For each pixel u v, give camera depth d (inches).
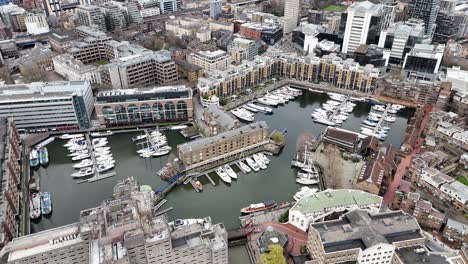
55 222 7795.3
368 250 5910.4
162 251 5684.1
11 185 7751.0
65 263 5876.0
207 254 6018.7
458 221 7347.4
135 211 5866.1
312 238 6451.8
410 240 6136.8
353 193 7568.9
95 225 5762.8
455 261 5890.8
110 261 5108.3
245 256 6958.7
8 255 5570.9
